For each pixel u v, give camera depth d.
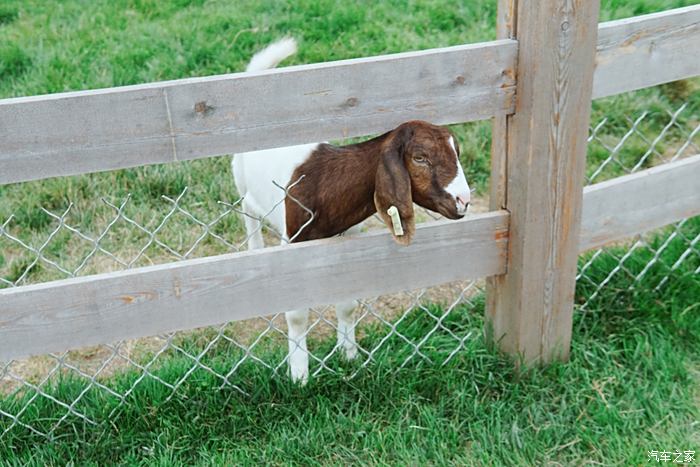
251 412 3.05
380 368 3.16
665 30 2.94
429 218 4.25
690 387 3.16
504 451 2.88
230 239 4.33
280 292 2.80
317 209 2.92
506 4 2.67
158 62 5.47
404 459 2.86
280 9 6.20
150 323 2.71
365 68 2.55
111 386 3.26
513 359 3.18
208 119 2.48
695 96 5.17
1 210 4.42
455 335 3.36
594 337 3.40
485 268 3.02
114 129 2.41
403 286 2.94
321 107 2.56
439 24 5.98
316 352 3.44
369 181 2.80
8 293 2.53
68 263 4.13
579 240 3.06
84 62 5.53
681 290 3.60
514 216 2.94
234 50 5.69
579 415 3.01
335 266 2.82
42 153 2.38
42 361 3.61
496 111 2.76
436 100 2.67
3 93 5.24
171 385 3.09
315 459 2.91
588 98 2.80
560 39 2.65
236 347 3.61
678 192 3.32
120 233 4.35
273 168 3.21
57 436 2.96
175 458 2.89
